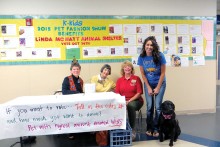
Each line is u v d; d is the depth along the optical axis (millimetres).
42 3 3730
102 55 3965
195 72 4309
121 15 3969
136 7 4004
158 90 3191
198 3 4211
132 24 4008
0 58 3697
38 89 3838
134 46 4043
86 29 3885
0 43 3676
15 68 3748
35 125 2654
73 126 2732
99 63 3965
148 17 4055
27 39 3734
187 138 3141
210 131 3404
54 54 3828
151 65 3221
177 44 4184
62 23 3807
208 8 4258
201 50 4297
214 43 4344
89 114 2752
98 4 3889
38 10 3729
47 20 3764
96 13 3895
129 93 3342
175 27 4156
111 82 3541
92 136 3297
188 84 4301
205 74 4355
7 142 3105
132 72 3420
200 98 4379
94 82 3479
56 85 3881
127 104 3186
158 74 3250
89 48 3920
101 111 2773
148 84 3266
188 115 4270
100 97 2803
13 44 3709
